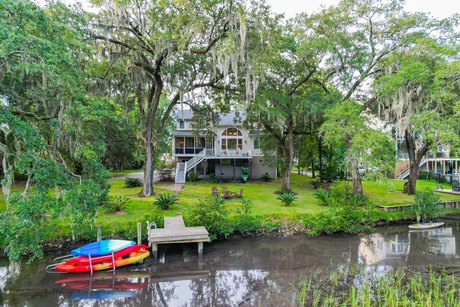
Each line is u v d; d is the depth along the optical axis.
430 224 13.87
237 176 28.27
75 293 7.30
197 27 12.36
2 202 13.06
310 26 16.36
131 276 8.37
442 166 29.30
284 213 13.21
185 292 7.36
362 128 14.22
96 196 8.72
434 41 14.40
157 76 15.44
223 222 11.71
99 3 12.38
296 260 9.61
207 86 18.20
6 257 9.25
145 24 13.38
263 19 14.08
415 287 7.27
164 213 12.99
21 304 6.72
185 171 25.19
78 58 10.24
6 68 7.34
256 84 13.93
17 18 6.20
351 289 7.25
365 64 16.14
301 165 31.58
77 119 8.52
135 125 23.02
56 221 10.73
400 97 13.95
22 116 8.45
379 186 23.03
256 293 7.18
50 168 7.25
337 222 12.60
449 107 13.78
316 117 18.28
